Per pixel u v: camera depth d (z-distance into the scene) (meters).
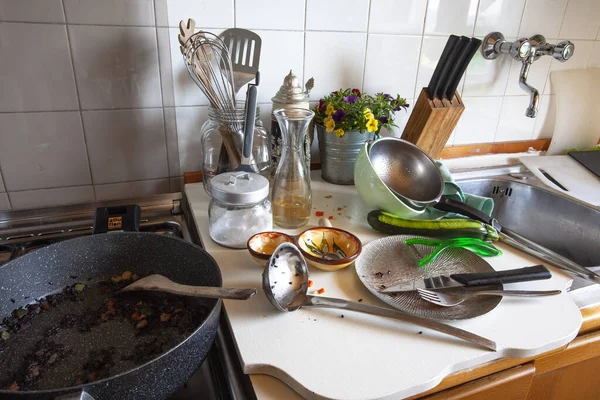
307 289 0.58
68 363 0.50
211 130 0.81
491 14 1.05
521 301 0.58
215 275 0.54
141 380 0.39
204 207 0.81
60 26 0.72
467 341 0.51
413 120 0.95
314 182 0.96
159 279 0.56
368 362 0.47
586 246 0.93
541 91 1.19
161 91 0.83
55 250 0.60
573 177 1.07
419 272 0.65
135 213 0.71
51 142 0.79
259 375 0.47
